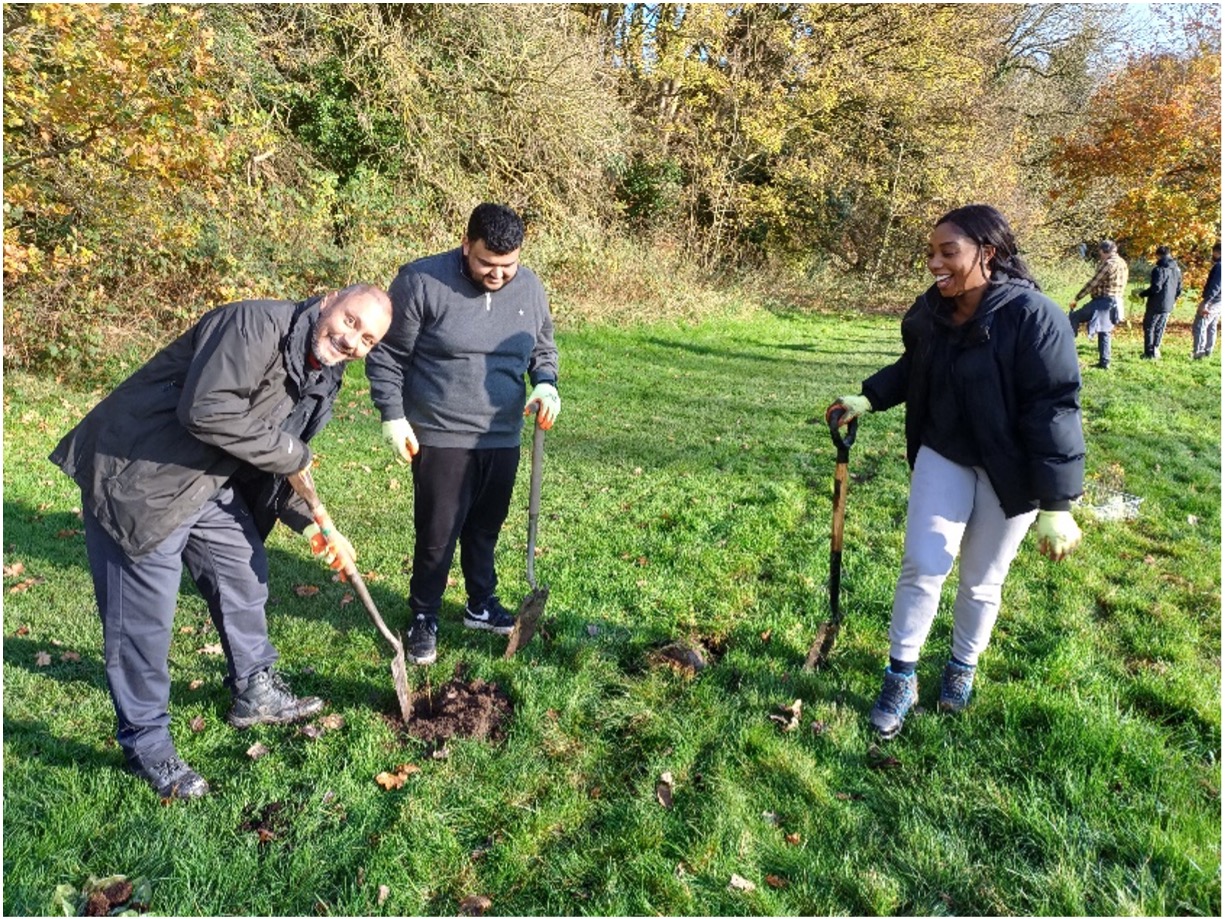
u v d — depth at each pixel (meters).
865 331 16.20
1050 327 2.79
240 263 9.74
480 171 13.48
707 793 2.83
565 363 11.12
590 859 2.57
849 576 4.58
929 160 19.97
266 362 2.64
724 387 10.18
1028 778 2.86
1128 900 2.38
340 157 12.47
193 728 3.15
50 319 8.25
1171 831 2.61
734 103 17.81
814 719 3.25
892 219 21.03
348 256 11.07
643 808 2.75
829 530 5.30
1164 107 17.98
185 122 7.94
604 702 3.36
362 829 2.65
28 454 6.48
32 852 2.51
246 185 10.63
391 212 12.10
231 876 2.46
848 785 2.91
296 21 12.62
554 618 4.03
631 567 4.67
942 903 2.42
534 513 3.87
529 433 7.70
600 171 14.79
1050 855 2.57
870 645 3.82
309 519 3.16
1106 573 4.71
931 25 18.73
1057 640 3.82
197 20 8.24
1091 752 2.96
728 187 18.42
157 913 2.35
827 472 6.67
